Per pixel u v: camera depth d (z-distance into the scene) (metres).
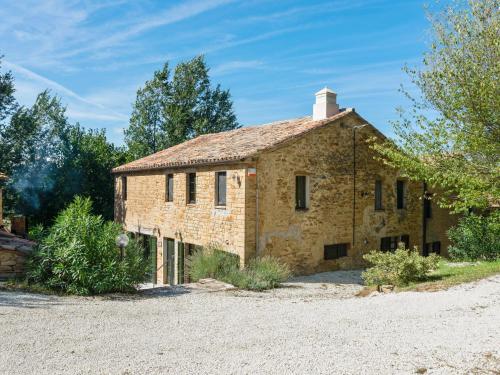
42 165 27.50
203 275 13.43
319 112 16.67
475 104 12.52
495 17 12.92
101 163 26.45
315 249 15.53
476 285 10.16
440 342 6.10
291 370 5.02
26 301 8.65
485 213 18.86
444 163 13.95
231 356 5.52
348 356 5.52
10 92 26.98
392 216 17.92
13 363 5.21
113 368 5.07
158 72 39.72
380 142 17.33
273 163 14.57
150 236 20.17
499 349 5.75
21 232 16.75
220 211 15.25
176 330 6.87
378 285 11.38
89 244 10.18
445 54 13.80
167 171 18.73
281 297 10.73
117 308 8.55
